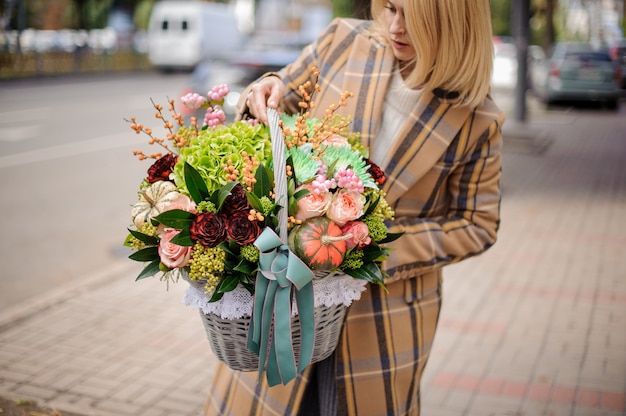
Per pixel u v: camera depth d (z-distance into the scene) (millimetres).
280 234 1528
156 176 1611
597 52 18234
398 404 1992
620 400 3389
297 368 1683
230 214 1524
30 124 12867
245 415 2061
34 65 23750
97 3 33938
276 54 10711
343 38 2066
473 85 1830
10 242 6082
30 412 3270
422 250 1899
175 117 1784
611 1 34781
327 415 2029
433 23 1745
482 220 1981
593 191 8398
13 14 28703
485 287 4992
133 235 1550
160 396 3465
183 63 27625
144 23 36188
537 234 6406
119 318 4457
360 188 1563
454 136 1897
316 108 2033
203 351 3988
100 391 3494
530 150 11359
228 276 1539
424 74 1821
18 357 3859
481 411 3295
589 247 5996
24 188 8078
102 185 8297
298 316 1617
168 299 4809
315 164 1598
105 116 14195
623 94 21641
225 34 29969
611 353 3910
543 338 4113
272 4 40938
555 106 18984
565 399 3402
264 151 1675
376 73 1955
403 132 1894
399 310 1985
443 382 3584
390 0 1819
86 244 6074
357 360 1962
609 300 4730
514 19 13359
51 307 4625
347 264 1612
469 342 4066
